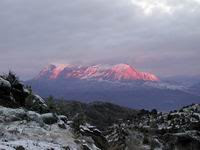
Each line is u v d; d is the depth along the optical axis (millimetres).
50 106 30422
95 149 23281
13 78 28469
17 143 16156
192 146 40969
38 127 21750
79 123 26562
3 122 21062
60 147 18000
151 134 44906
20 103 27188
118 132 42406
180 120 49562
